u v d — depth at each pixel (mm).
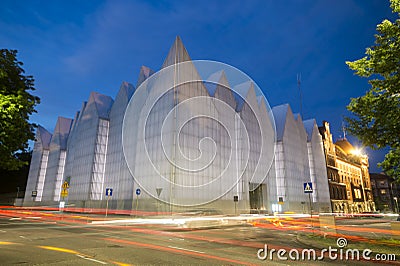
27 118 12617
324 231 13336
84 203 44719
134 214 33781
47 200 57188
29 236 11984
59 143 60469
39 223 19859
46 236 12125
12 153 12344
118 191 40781
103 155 47312
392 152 12516
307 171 60250
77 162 49906
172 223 21656
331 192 64688
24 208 54406
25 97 12359
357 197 76000
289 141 56812
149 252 8484
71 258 7352
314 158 62594
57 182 57406
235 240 12250
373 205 83562
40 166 63125
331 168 68062
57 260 7086
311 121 68062
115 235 13133
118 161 43438
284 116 58750
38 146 66250
